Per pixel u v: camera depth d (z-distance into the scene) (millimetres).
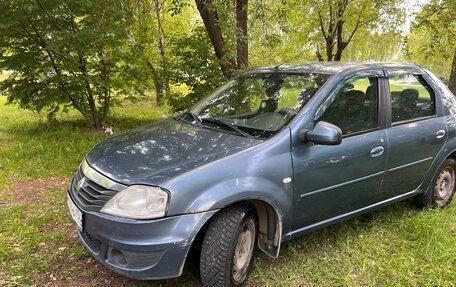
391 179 3404
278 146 2625
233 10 7430
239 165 2453
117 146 2840
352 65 3326
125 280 2715
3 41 7289
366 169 3129
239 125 2941
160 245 2188
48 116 8523
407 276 2871
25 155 5828
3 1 6141
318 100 2891
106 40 7293
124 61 8445
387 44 13000
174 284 2676
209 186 2322
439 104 3846
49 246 3137
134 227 2182
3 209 3822
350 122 3066
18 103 7883
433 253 3164
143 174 2350
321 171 2820
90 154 2902
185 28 11992
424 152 3629
